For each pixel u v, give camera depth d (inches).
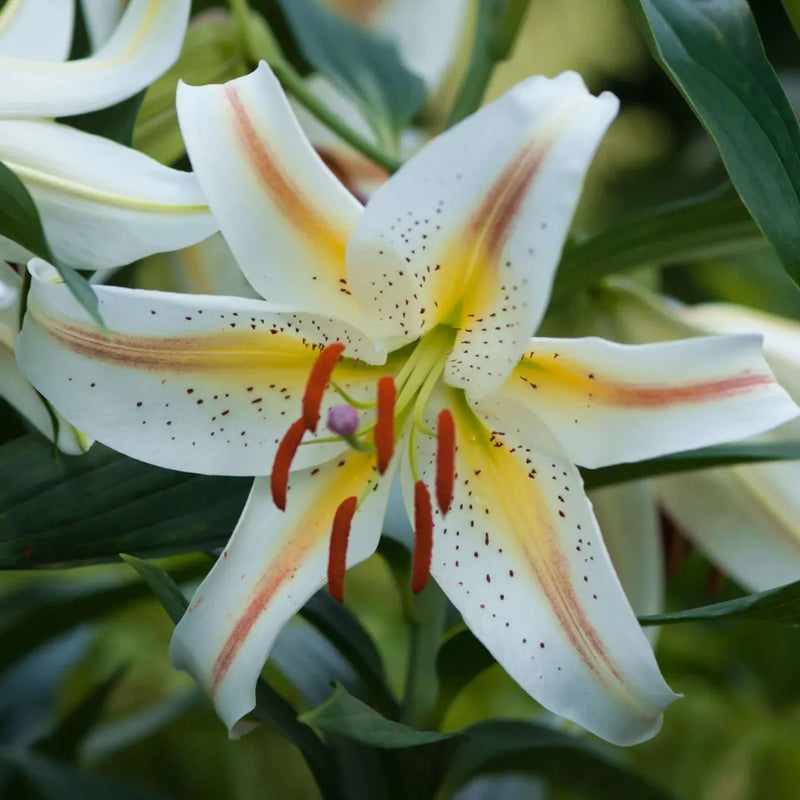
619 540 31.9
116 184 27.7
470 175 26.3
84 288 25.7
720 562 31.4
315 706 32.1
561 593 27.5
